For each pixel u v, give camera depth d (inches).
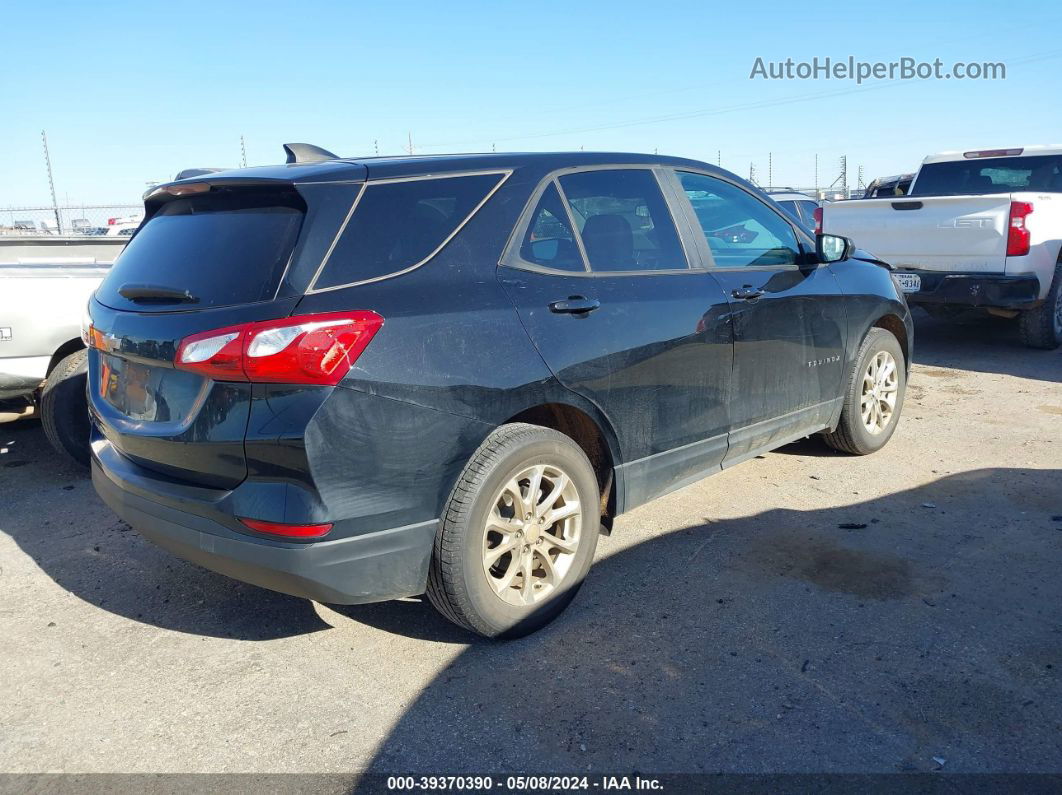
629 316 140.3
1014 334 390.0
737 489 194.2
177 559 165.3
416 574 118.1
